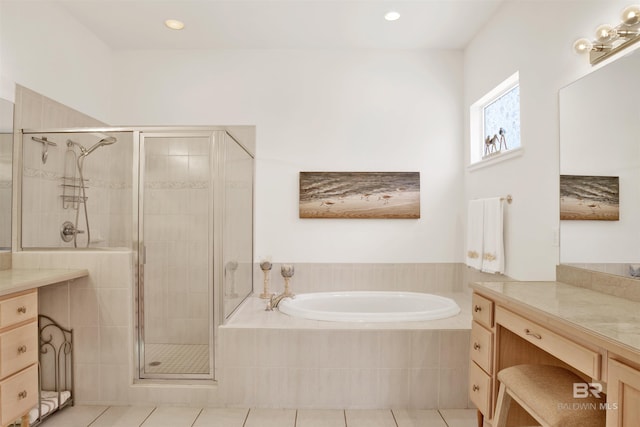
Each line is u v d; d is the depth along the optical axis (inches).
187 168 101.7
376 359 94.2
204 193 101.3
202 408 94.0
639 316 53.4
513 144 111.9
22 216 97.8
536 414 55.5
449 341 94.3
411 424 86.6
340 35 128.3
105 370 95.6
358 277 137.1
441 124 138.0
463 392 94.1
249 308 116.8
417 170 138.1
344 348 94.3
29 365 75.5
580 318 52.1
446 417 89.7
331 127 137.9
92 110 127.2
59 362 96.0
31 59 101.2
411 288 137.4
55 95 110.2
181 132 101.3
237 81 138.3
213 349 98.8
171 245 101.5
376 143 137.7
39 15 103.7
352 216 136.4
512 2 104.4
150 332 100.8
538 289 73.7
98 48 130.4
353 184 136.8
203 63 138.3
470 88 132.6
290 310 108.0
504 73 108.9
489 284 79.4
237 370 95.0
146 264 101.0
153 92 138.3
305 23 120.5
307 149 137.8
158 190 101.7
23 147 98.3
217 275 99.7
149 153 101.6
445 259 137.8
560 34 83.5
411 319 101.2
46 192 100.0
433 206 138.3
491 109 125.7
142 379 97.7
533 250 94.2
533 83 94.2
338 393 94.3
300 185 136.5
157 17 117.4
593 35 73.9
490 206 111.0
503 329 72.3
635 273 62.1
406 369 94.3
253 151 137.6
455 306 111.3
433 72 137.9
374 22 120.0
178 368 99.1
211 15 116.0
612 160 66.4
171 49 138.2
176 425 85.9
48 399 90.0
